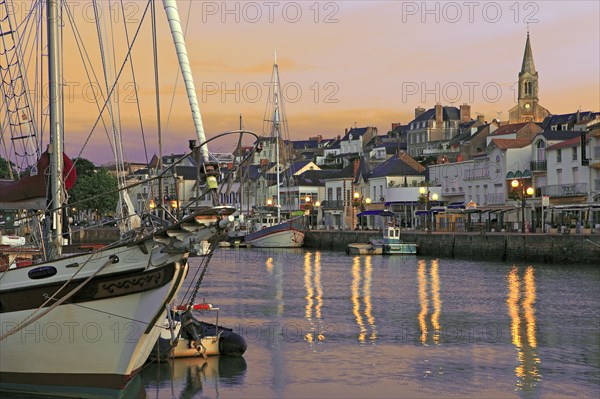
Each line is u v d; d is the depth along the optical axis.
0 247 28.92
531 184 102.69
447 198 122.25
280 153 175.12
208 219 20.50
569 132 102.25
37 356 21.66
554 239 74.44
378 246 95.75
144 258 21.08
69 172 24.41
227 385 24.67
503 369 27.69
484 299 46.88
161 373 25.81
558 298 47.22
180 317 28.28
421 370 27.33
